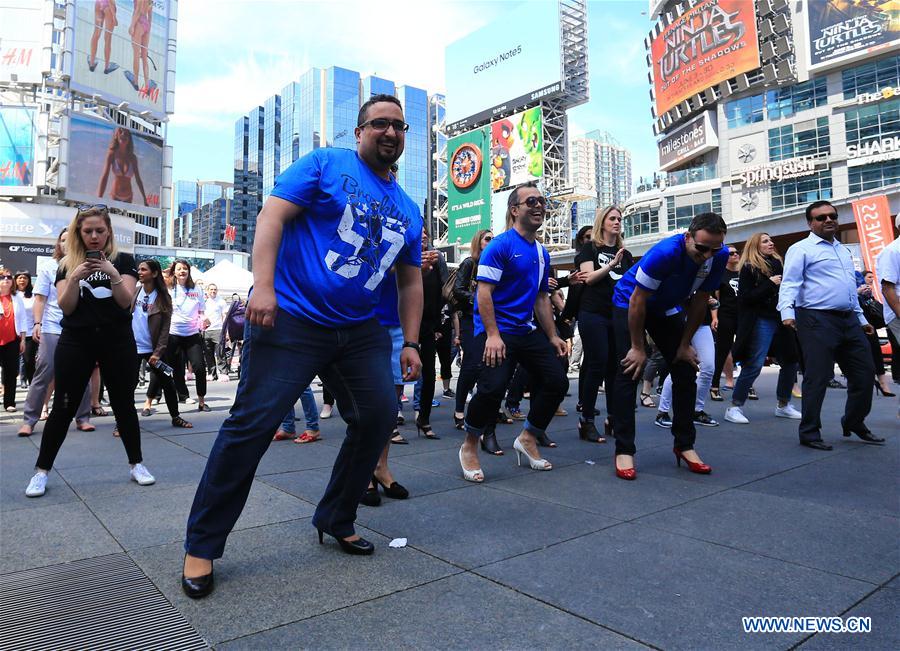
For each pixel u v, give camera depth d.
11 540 2.57
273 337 2.17
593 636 1.75
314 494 3.31
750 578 2.15
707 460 4.16
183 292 7.00
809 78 47.78
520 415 6.43
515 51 69.12
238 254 52.50
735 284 7.67
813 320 4.54
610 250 4.93
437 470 3.92
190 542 2.08
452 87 76.25
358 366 2.35
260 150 150.75
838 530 2.66
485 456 4.37
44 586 2.11
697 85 54.47
